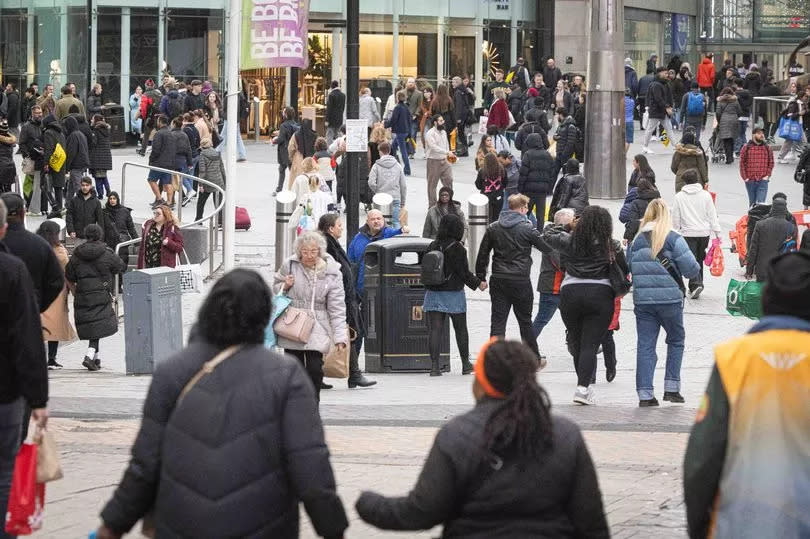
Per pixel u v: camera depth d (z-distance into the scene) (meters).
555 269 37.72
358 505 11.95
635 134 107.12
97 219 56.00
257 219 69.06
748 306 33.62
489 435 11.35
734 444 11.97
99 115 72.75
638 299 30.58
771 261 12.50
